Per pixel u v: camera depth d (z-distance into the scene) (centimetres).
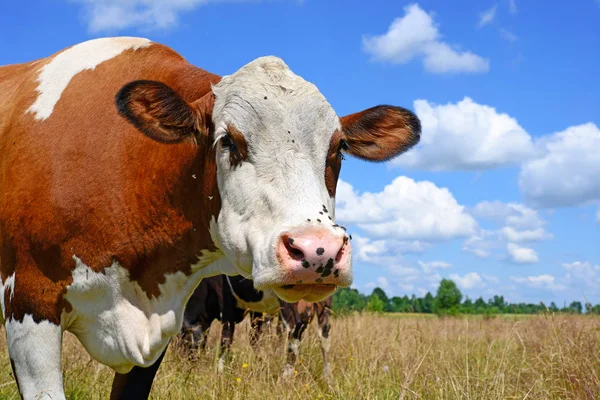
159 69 204
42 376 188
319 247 160
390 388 258
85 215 190
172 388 254
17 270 191
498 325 520
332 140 179
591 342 282
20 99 205
